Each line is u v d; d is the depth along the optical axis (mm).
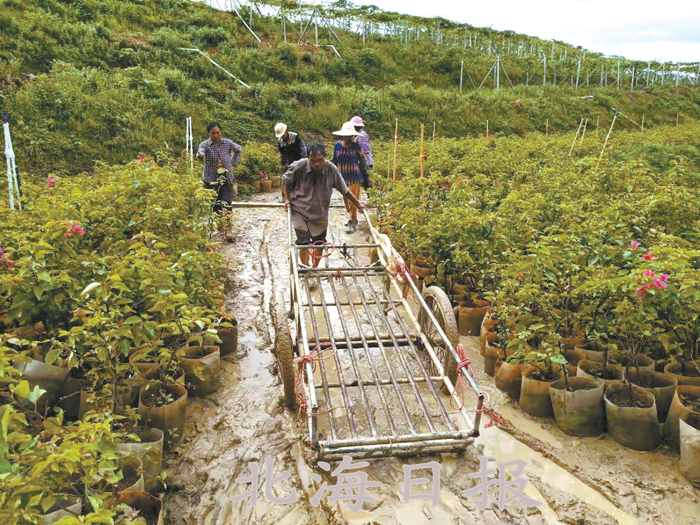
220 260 5426
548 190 6824
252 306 6047
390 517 2969
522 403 3988
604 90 34312
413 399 4152
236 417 3955
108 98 13641
